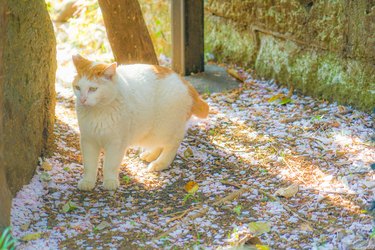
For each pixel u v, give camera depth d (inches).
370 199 182.4
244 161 210.7
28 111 186.7
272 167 205.6
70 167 203.8
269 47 279.3
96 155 189.9
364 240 159.0
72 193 188.7
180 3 275.0
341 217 173.9
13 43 173.0
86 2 331.3
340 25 242.4
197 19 278.8
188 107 202.8
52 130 210.7
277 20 271.3
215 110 251.9
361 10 231.9
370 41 231.3
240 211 178.4
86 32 324.2
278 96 260.5
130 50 241.6
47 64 202.5
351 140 221.3
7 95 169.6
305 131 230.4
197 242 162.1
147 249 160.2
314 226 169.9
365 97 239.0
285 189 188.1
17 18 175.5
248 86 275.4
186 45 279.9
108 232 168.1
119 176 201.6
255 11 281.6
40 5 195.2
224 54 304.5
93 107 179.6
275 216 175.8
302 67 263.4
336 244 159.3
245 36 292.2
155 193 190.9
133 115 187.2
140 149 220.8
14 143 175.6
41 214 175.6
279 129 233.5
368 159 207.3
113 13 235.8
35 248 157.5
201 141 225.3
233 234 166.1
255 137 227.9
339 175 197.5
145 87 192.7
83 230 168.9
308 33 257.6
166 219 174.7
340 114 240.8
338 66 248.7
